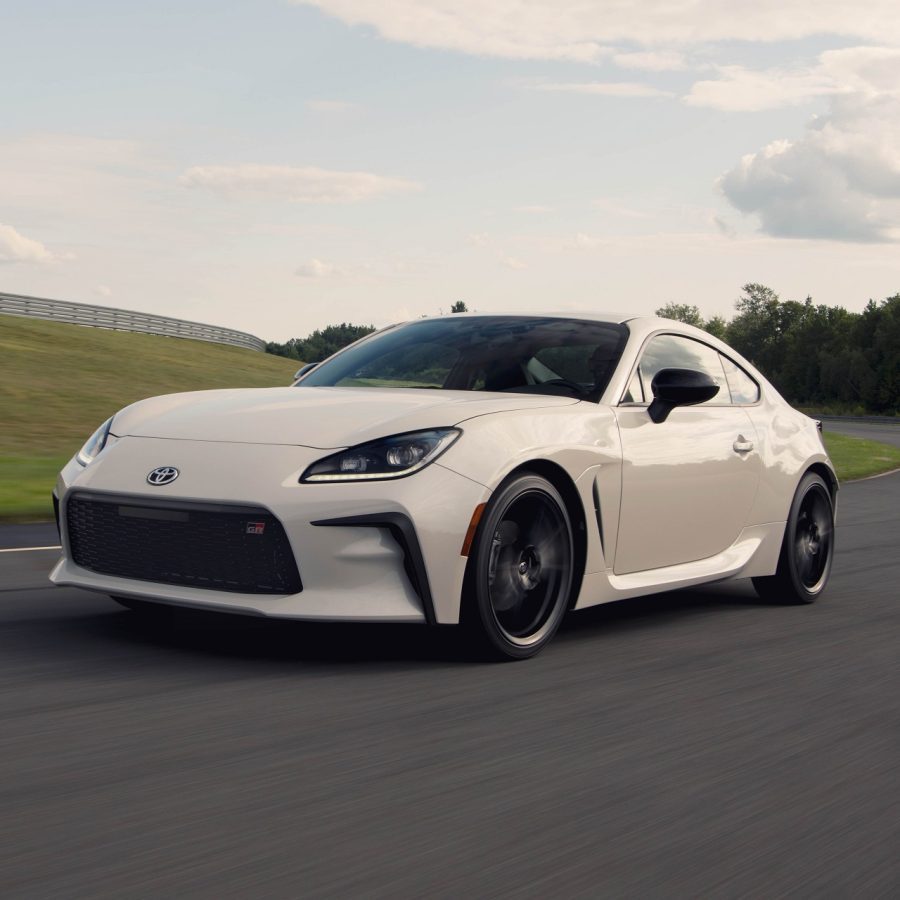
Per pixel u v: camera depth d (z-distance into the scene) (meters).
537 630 3.64
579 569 3.79
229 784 2.32
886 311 95.56
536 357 4.24
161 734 2.66
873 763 2.68
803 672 3.63
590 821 2.20
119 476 3.46
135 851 1.95
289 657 3.51
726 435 4.51
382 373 4.36
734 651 3.92
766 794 2.41
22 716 2.77
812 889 1.93
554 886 1.88
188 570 3.35
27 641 3.64
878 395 93.56
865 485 13.28
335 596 3.23
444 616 3.34
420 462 3.32
